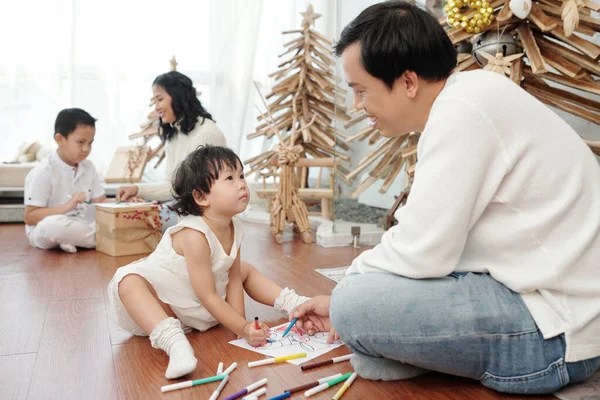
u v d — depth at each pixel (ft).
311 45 10.39
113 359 3.84
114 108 11.02
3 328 4.43
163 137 8.25
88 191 8.35
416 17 3.24
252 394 3.25
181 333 3.84
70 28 10.55
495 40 5.99
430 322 3.15
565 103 6.15
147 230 7.47
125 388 3.39
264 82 11.84
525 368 3.14
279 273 6.31
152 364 3.77
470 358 3.20
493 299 3.15
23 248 7.77
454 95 3.14
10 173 9.86
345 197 8.50
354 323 3.28
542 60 5.59
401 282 3.25
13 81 10.43
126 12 10.88
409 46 3.17
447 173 3.02
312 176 11.35
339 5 7.98
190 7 11.27
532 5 5.78
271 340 4.20
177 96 7.75
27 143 10.37
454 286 3.20
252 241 8.41
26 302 5.15
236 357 3.90
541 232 3.08
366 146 8.39
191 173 4.27
